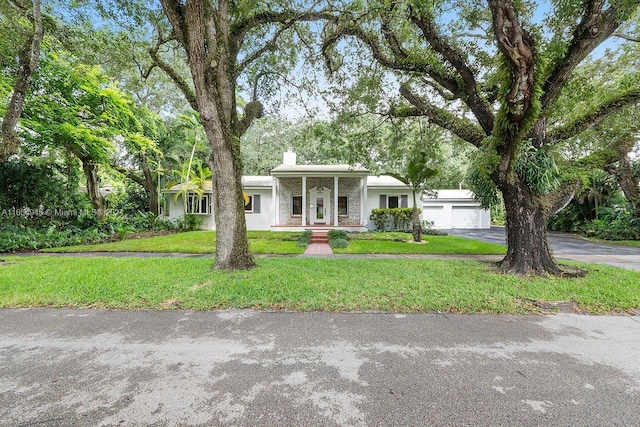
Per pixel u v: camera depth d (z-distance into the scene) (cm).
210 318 394
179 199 1872
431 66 699
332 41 813
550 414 207
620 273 641
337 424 197
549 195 640
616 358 289
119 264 701
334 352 300
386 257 898
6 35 744
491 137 597
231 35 697
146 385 241
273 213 1725
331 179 1820
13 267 656
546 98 611
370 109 952
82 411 209
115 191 2216
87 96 1266
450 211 2280
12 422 197
